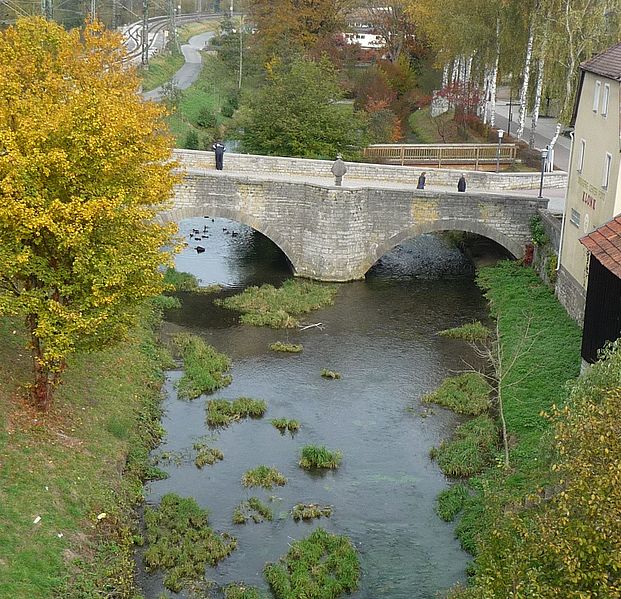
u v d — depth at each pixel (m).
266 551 23.03
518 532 14.78
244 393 32.75
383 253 46.12
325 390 33.09
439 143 65.25
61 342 22.08
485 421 29.84
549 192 49.69
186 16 133.75
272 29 78.75
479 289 45.12
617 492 12.68
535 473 16.83
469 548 23.11
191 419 30.45
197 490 25.88
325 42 79.06
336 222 44.62
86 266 22.28
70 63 34.28
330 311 41.69
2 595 18.48
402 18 82.38
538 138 65.75
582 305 36.75
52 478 23.00
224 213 45.38
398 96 78.56
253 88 81.81
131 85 37.78
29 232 21.34
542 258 44.00
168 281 44.25
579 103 38.56
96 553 21.56
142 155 24.36
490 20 59.62
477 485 25.98
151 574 21.72
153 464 27.06
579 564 12.70
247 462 27.66
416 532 24.09
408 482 26.73
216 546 22.84
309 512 24.66
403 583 21.81
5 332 29.08
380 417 30.97
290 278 46.53
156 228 25.06
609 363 17.23
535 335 35.88
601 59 36.53
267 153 55.34
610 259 26.38
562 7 53.00
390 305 42.66
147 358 34.12
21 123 22.23
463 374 34.19
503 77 71.62
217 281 45.88
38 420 24.97
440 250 53.00
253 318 40.16
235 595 20.80
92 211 21.44
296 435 29.55
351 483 26.59
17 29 34.47
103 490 23.81
